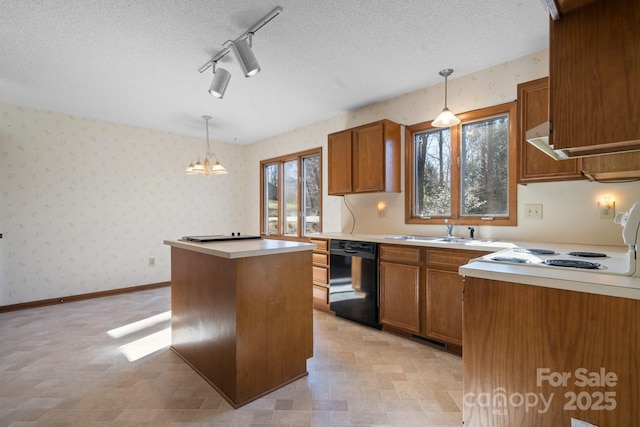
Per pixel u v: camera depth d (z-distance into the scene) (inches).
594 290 39.2
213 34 82.3
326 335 105.5
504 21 78.2
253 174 209.6
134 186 167.0
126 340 101.5
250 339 68.9
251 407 66.4
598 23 41.3
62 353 91.7
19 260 134.7
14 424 60.7
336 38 85.1
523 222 96.6
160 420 61.9
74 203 148.5
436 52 93.4
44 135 140.6
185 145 187.2
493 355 47.5
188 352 85.6
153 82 112.0
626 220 44.6
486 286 48.2
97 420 61.9
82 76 106.7
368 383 75.8
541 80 82.0
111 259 159.3
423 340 99.1
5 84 112.8
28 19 74.8
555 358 42.4
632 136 39.4
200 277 79.7
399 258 102.4
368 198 139.3
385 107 132.3
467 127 111.1
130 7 70.9
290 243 84.4
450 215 114.7
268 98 129.0
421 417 63.1
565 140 43.6
